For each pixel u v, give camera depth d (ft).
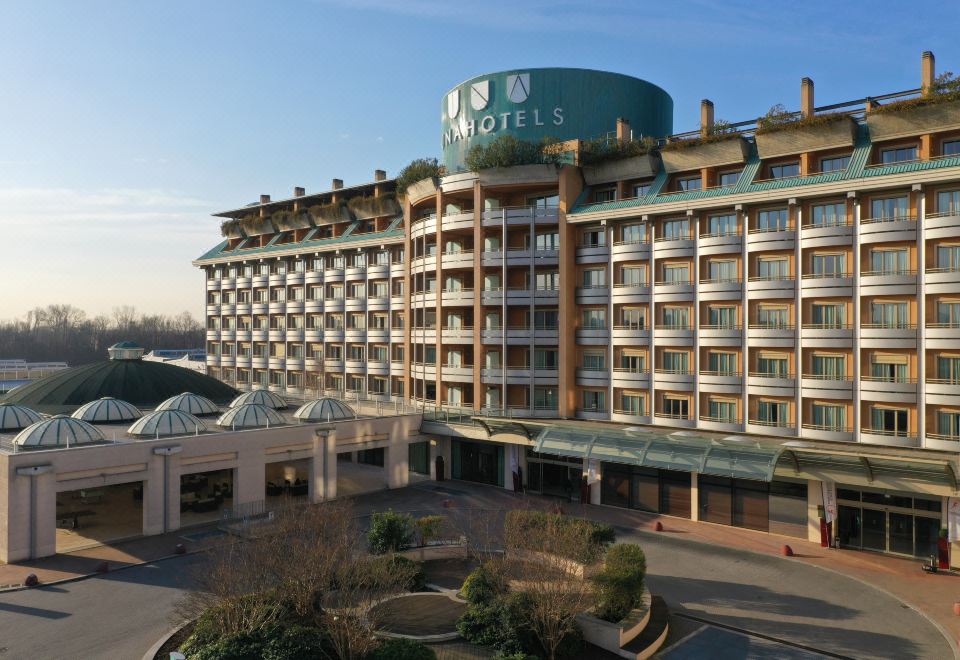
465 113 204.44
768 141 142.82
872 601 97.19
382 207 231.71
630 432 139.64
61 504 149.79
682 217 153.07
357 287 239.50
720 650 81.41
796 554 119.24
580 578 83.41
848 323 131.34
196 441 134.62
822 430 132.46
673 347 153.48
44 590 100.37
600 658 78.28
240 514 139.85
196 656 71.72
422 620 85.66
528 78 192.75
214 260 290.76
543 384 171.42
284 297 265.34
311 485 154.71
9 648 80.53
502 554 106.11
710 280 148.97
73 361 595.47
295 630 74.69
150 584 102.99
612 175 167.63
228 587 77.97
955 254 120.16
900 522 118.01
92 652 79.51
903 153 130.11
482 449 176.96
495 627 79.25
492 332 175.73
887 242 125.80
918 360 123.65
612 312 163.22
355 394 234.38
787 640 84.23
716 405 148.25
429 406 192.34
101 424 156.97
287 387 263.70
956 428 120.16
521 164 172.24
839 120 131.75
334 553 85.10
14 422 147.33
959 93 119.75
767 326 140.56
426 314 197.47
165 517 130.52
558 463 161.48
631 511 149.18
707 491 140.15
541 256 171.53
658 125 205.57
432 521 114.52
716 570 110.83
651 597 96.02
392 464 171.22
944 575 108.37
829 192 130.00
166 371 203.82
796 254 136.77
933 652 80.74
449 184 182.29
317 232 257.96
